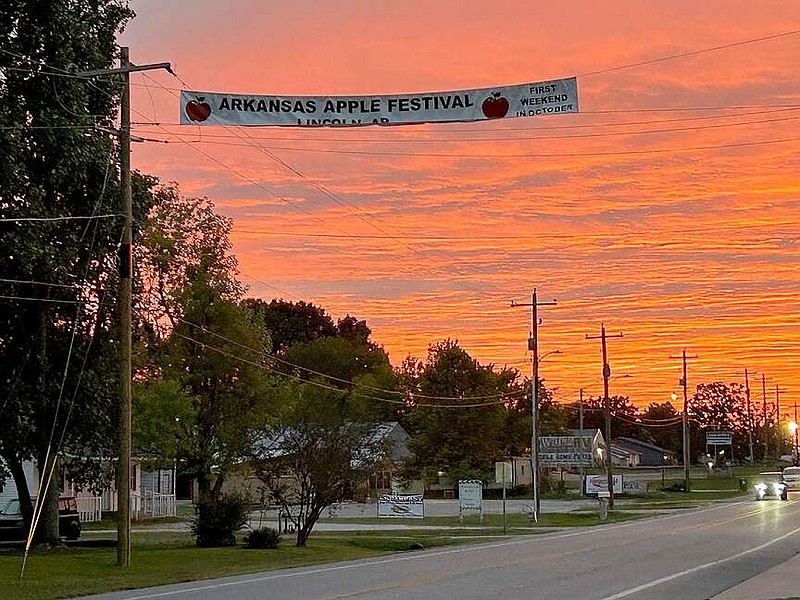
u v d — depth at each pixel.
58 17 29.81
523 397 90.88
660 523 53.00
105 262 33.44
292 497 38.28
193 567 26.77
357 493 41.62
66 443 35.25
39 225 29.20
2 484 33.25
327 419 36.53
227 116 23.94
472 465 84.62
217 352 46.06
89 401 32.81
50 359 32.78
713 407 197.75
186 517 60.91
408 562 28.59
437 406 84.62
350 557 30.84
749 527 47.50
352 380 99.00
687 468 105.81
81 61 31.12
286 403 46.56
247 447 40.22
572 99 23.30
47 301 30.56
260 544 34.25
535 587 21.25
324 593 19.98
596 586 21.55
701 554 31.36
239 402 46.25
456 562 28.44
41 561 27.86
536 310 59.19
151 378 48.12
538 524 54.16
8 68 28.55
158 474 69.12
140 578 23.84
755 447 197.12
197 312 46.34
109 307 33.50
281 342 115.31
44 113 29.64
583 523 55.12
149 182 34.38
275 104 23.80
